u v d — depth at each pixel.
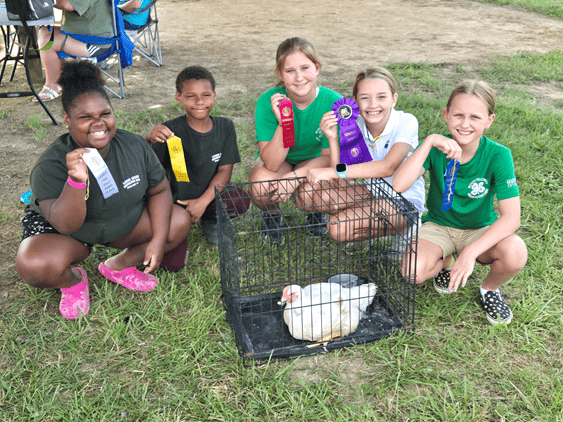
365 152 2.88
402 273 2.59
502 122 5.04
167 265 2.96
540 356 2.35
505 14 11.67
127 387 2.21
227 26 10.36
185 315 2.62
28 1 4.84
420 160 2.50
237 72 7.18
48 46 5.11
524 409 2.07
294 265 2.98
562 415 2.00
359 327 2.51
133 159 2.57
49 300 2.74
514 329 2.49
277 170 3.24
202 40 9.12
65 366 2.30
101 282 2.90
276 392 2.15
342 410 2.08
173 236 2.81
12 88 6.23
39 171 2.37
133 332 2.51
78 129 2.28
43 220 2.61
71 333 2.48
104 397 2.12
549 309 2.63
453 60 7.84
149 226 2.79
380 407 2.09
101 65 6.64
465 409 2.05
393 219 2.87
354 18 11.27
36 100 5.90
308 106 3.13
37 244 2.47
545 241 3.21
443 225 2.79
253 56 8.09
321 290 2.45
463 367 2.29
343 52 8.41
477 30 10.12
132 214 2.67
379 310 2.63
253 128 5.07
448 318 2.60
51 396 2.14
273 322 2.55
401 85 6.52
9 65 7.06
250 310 2.63
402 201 2.63
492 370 2.26
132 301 2.73
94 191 2.46
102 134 2.32
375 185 2.90
